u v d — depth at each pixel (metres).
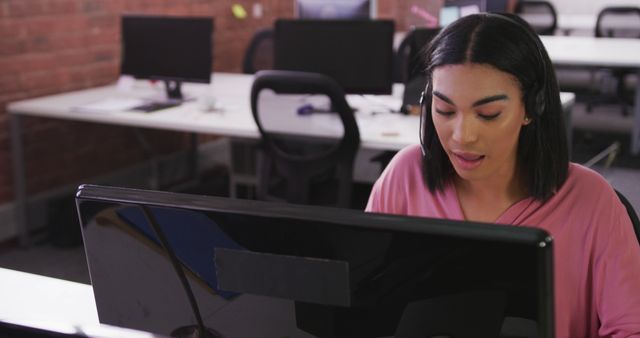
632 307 1.02
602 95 6.30
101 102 3.53
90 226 0.80
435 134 1.12
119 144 4.34
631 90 7.03
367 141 2.75
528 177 1.07
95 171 4.19
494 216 1.11
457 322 0.67
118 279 0.81
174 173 4.74
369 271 0.69
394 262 0.68
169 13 4.64
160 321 0.81
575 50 4.89
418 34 3.08
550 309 0.64
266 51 4.38
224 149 5.17
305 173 2.83
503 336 0.67
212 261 0.75
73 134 4.00
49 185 3.90
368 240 0.68
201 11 4.95
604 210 1.06
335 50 3.24
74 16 3.91
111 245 0.80
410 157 1.23
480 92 0.87
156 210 0.75
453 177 1.14
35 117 3.75
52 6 3.76
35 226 3.82
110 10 4.16
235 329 0.77
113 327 0.85
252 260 0.73
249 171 3.73
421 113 1.13
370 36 3.21
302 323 0.73
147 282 0.80
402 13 6.85
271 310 0.73
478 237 0.64
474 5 3.87
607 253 1.04
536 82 0.93
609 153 4.46
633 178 4.32
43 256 3.51
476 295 0.66
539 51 0.94
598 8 7.54
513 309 0.65
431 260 0.67
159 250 0.77
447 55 0.90
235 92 3.80
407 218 0.67
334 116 3.06
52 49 3.80
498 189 1.09
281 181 3.01
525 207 1.08
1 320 0.88
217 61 5.20
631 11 6.18
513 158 1.07
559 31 7.14
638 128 4.86
